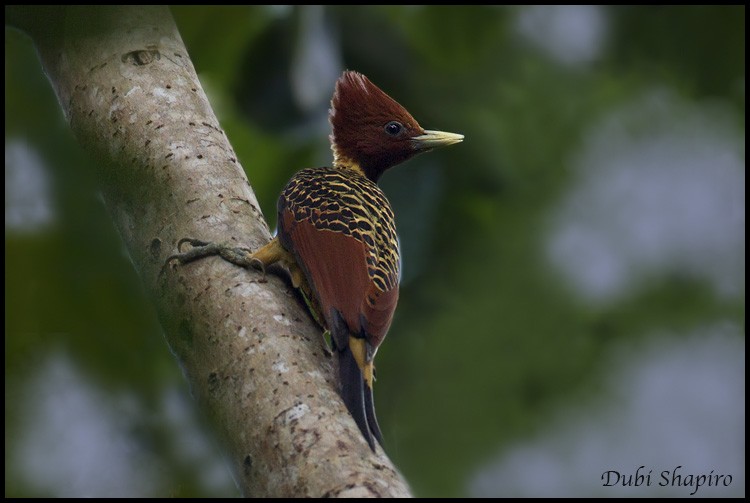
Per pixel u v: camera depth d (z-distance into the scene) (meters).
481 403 13.15
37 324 9.02
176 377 9.27
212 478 9.29
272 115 12.24
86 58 8.42
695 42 13.88
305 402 6.37
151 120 8.01
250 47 12.06
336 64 12.56
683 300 14.69
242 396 6.55
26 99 9.57
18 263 9.01
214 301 7.11
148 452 9.20
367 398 7.16
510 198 13.74
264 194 12.24
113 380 9.12
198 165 7.81
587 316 14.08
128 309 9.13
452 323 13.26
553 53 14.39
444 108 13.17
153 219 7.69
